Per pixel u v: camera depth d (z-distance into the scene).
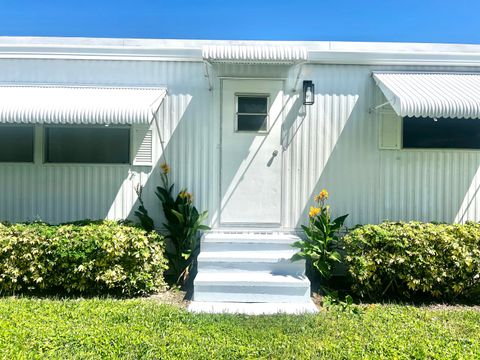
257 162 7.15
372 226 6.36
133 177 7.18
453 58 7.22
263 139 7.15
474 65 7.24
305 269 6.59
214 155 7.16
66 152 7.14
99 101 6.28
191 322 4.81
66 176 7.12
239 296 5.81
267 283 5.80
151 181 7.19
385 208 7.19
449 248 5.91
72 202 7.12
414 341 4.30
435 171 7.22
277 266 6.22
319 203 7.05
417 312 5.39
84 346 4.05
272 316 5.13
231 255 6.30
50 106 6.01
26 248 5.89
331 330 4.64
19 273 5.92
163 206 6.95
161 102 6.90
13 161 7.09
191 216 6.76
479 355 3.99
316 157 7.17
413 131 7.22
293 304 5.71
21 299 5.66
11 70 7.15
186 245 6.72
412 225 6.43
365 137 7.19
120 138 7.16
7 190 7.09
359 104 7.18
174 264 6.73
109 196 7.16
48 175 7.10
